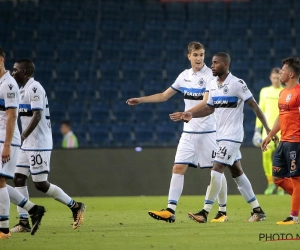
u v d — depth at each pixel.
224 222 33.59
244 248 22.91
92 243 24.95
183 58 91.81
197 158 34.97
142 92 85.75
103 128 79.88
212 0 98.25
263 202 50.16
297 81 31.75
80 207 31.28
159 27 94.81
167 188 63.06
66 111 81.38
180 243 24.55
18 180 32.22
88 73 87.38
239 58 91.62
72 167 62.06
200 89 34.84
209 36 94.62
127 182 62.69
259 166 62.84
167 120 82.31
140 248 23.23
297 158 31.39
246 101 32.88
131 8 96.88
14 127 26.62
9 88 26.62
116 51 91.06
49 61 88.31
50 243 25.12
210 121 34.84
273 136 33.44
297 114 31.38
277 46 92.69
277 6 97.56
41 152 31.39
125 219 36.66
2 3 93.06
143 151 63.09
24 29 90.81
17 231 30.84
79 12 94.62
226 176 62.69
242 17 97.19
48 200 57.25
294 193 31.47
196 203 50.84
